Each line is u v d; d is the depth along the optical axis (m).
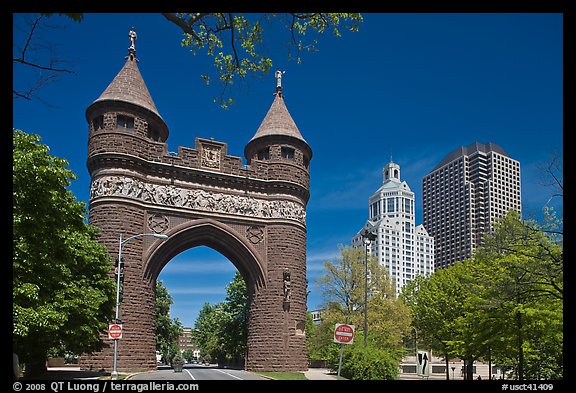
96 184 48.81
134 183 49.50
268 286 54.12
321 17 16.73
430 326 55.09
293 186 56.88
